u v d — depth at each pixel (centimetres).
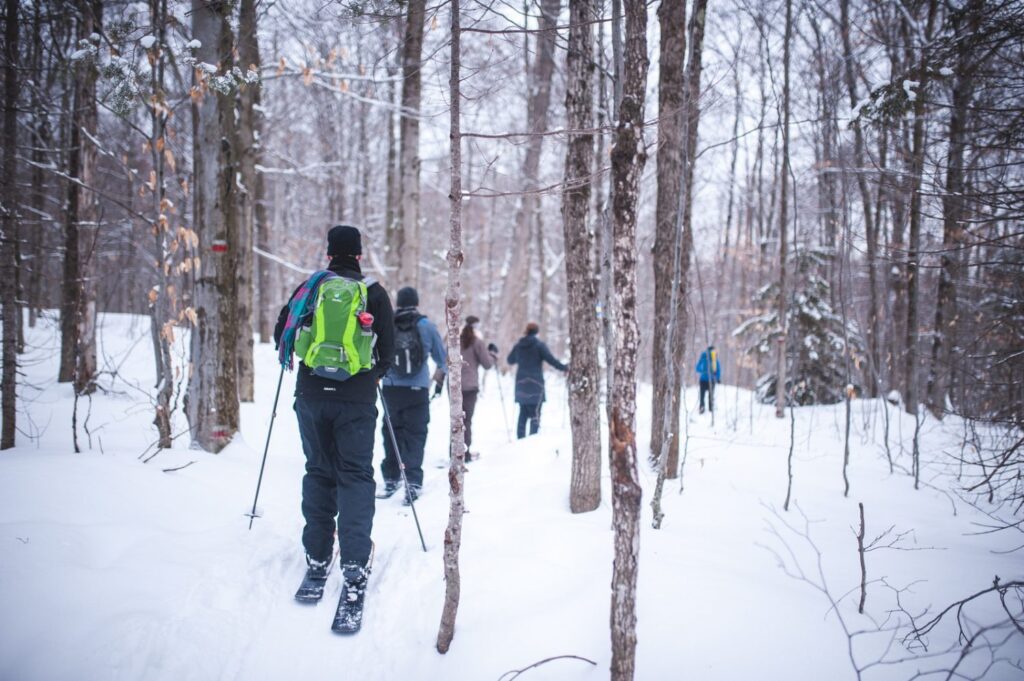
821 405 1035
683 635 221
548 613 241
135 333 1247
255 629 243
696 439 664
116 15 456
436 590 271
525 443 564
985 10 370
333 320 265
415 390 446
